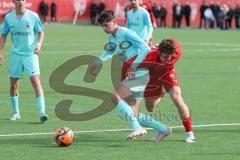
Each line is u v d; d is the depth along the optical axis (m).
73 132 26.98
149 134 26.59
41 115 29.02
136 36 25.83
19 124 28.95
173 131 27.38
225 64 61.09
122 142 25.00
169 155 22.70
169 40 24.66
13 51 29.80
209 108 34.12
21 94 39.03
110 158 22.19
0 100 36.62
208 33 122.38
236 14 142.00
